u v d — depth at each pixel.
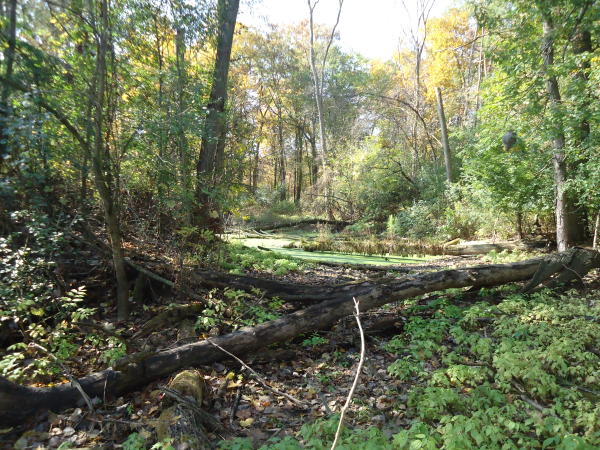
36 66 3.30
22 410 3.00
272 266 8.79
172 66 6.18
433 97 24.47
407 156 19.92
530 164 10.35
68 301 3.84
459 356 4.23
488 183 11.10
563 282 6.40
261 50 22.98
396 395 3.60
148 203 6.43
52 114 3.51
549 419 2.74
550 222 12.40
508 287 6.59
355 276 8.91
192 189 6.74
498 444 2.70
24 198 3.90
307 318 4.69
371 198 18.81
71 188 4.83
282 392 3.61
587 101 8.35
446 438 2.53
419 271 9.32
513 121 9.90
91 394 3.32
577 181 8.89
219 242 6.98
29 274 3.90
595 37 9.30
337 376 4.05
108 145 4.57
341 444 2.51
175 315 4.68
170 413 2.94
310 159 32.56
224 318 4.93
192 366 3.88
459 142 17.89
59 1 3.50
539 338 4.28
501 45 9.33
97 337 3.98
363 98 24.97
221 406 3.42
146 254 5.84
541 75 9.02
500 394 3.22
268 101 26.03
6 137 3.21
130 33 4.96
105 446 2.79
